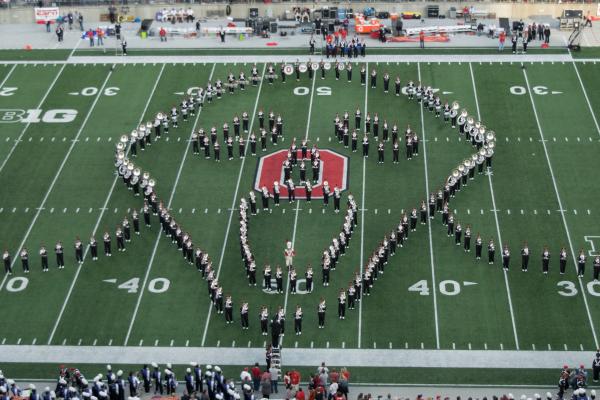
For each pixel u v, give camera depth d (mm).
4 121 103938
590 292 84438
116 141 101438
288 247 86312
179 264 87875
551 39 116000
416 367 78438
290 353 79875
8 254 87312
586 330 81188
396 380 77375
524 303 83562
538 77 109000
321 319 81688
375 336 81125
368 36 117312
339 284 85562
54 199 94500
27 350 80312
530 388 76500
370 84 108312
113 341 81062
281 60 112500
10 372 78500
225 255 88438
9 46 116500
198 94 105250
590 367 78062
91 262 88125
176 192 94938
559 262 87062
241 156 98938
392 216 91688
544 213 91875
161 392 77062
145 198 93500
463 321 82125
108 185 96062
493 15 121500
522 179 95625
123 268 87562
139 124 103125
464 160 97812
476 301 83812
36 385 77438
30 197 94750
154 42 116938
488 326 81625
